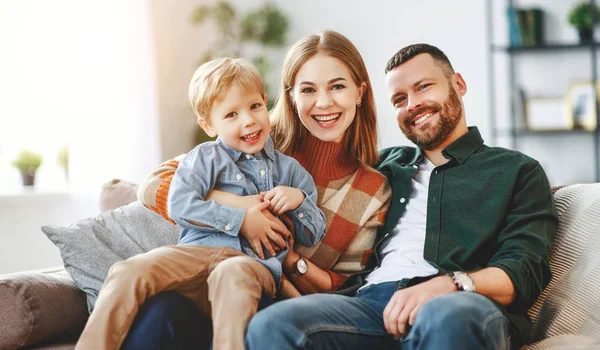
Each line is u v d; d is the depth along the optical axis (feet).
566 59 16.26
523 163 5.74
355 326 4.98
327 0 16.78
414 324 4.58
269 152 5.82
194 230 5.49
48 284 5.80
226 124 5.58
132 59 13.29
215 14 16.10
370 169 6.25
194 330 5.14
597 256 5.43
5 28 12.34
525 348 5.32
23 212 11.57
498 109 16.55
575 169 16.28
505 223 5.68
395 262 5.77
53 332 5.68
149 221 6.52
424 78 6.15
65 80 12.49
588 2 16.03
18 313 5.46
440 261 5.62
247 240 5.43
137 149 13.23
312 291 5.71
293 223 5.75
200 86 5.61
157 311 4.87
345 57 5.99
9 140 12.46
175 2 15.96
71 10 12.48
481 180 5.80
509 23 15.98
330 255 5.92
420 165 6.33
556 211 5.74
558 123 15.79
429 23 16.49
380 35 16.61
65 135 12.71
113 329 4.70
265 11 16.22
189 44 16.28
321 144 6.12
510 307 5.17
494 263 5.24
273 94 15.53
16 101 12.49
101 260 6.12
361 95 6.21
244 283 4.80
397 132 16.44
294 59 6.07
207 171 5.54
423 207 5.99
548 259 5.50
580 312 5.33
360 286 5.77
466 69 16.48
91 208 12.38
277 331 4.51
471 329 4.40
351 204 6.04
